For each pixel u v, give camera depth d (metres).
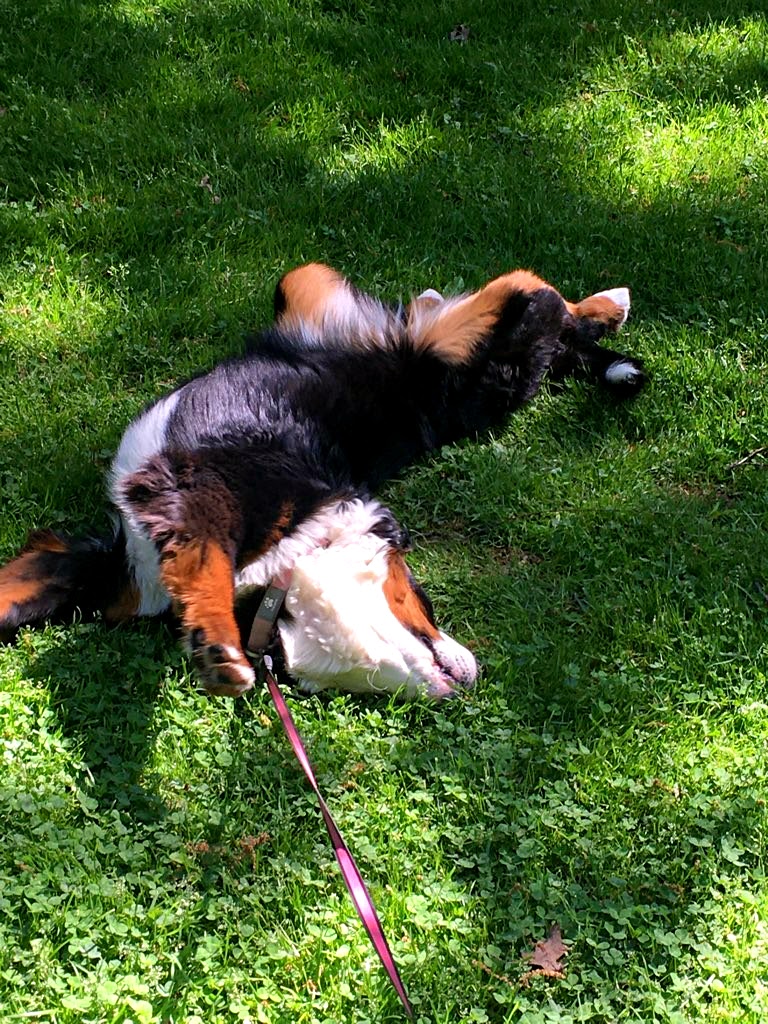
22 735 1.73
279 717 1.78
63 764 1.70
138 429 1.89
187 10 3.41
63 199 2.71
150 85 3.05
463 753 1.75
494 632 1.95
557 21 3.41
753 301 2.50
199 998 1.48
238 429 1.91
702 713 1.83
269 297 2.46
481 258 2.59
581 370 2.36
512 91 3.11
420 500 2.15
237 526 1.80
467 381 2.23
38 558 1.90
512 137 2.97
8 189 2.71
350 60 3.25
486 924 1.57
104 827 1.64
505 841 1.66
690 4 3.59
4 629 1.86
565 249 2.62
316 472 1.94
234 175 2.77
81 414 2.23
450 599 1.99
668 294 2.54
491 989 1.51
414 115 3.04
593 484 2.18
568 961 1.54
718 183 2.85
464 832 1.66
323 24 3.38
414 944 1.54
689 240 2.66
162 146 2.84
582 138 2.97
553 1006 1.49
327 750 1.75
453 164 2.85
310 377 2.07
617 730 1.79
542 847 1.64
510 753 1.75
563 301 2.33
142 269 2.54
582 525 2.10
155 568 1.83
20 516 2.04
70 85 3.04
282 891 1.58
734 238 2.70
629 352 2.41
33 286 2.47
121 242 2.61
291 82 3.11
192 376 2.11
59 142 2.83
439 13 3.44
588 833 1.66
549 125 3.01
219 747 1.74
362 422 2.11
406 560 2.04
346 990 1.49
